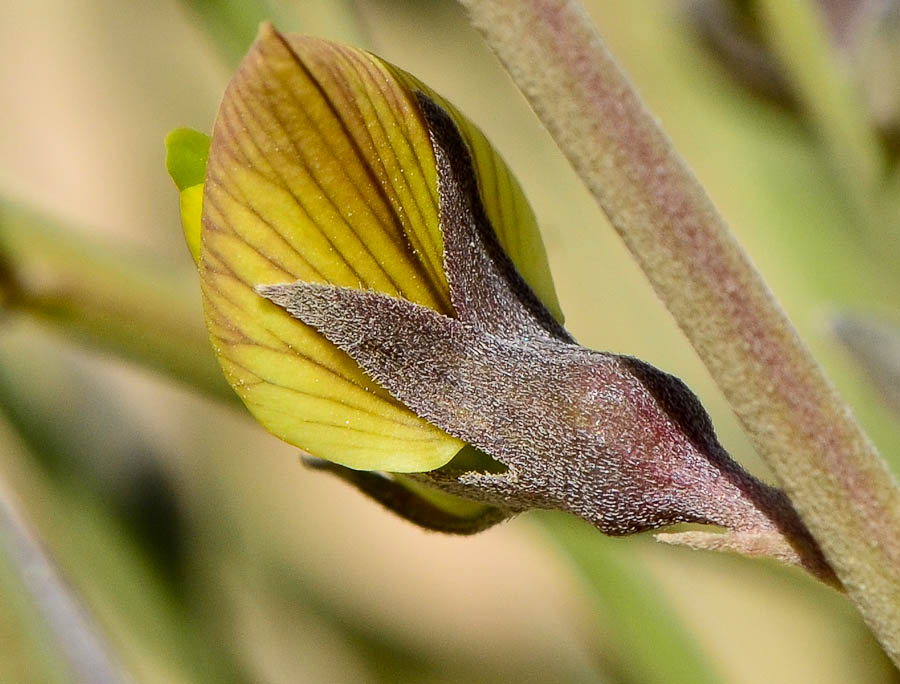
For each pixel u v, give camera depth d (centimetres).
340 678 10
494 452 6
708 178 11
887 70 8
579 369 6
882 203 8
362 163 6
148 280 7
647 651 8
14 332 8
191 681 8
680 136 11
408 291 6
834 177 9
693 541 6
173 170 6
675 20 10
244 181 6
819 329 8
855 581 6
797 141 10
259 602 10
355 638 10
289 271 6
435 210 6
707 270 6
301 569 11
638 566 8
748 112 10
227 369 6
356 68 6
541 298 6
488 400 6
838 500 6
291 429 6
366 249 6
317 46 6
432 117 6
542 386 6
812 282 10
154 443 9
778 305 6
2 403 8
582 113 6
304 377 6
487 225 6
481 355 6
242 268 6
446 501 6
